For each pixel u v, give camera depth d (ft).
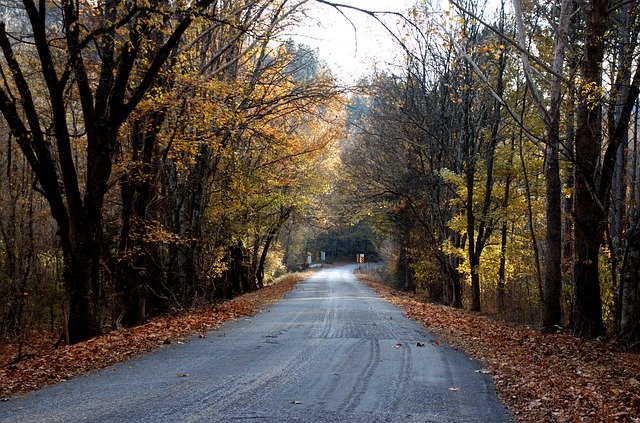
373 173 128.06
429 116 103.81
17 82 44.16
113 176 64.13
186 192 78.89
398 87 111.04
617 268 66.03
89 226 47.52
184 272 83.15
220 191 95.09
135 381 29.37
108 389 27.58
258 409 23.34
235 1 72.69
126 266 63.36
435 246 104.83
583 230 51.67
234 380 29.40
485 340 48.34
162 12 43.42
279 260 207.82
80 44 44.04
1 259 85.66
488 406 25.12
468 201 87.15
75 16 45.06
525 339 49.83
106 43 46.09
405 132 107.34
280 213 142.61
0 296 79.51
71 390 27.68
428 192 105.81
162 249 84.43
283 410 23.24
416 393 27.12
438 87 103.96
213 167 88.74
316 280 196.65
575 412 23.84
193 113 61.67
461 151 96.32
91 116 47.09
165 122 64.64
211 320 60.95
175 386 27.86
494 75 84.02
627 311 47.09
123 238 60.85
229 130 75.05
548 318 56.54
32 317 87.97
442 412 23.73
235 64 82.53
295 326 56.54
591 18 49.34
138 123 60.18
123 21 43.29
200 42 78.33
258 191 107.34
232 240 103.09
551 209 56.49
